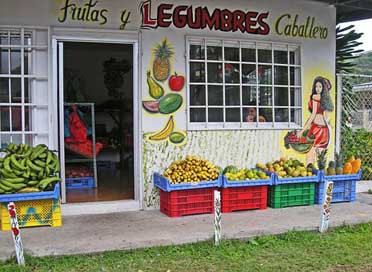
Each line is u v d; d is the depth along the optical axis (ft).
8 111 20.27
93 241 16.80
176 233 17.93
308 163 25.39
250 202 21.97
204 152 22.93
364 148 27.91
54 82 20.47
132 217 20.43
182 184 20.29
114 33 21.20
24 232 17.89
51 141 20.58
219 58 23.26
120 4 21.20
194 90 22.80
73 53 33.37
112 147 32.27
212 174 21.06
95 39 20.97
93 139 25.50
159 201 22.02
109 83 34.50
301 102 25.16
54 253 15.76
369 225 20.13
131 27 21.40
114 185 26.00
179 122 22.38
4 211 18.20
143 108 21.71
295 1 24.67
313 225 19.42
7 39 20.10
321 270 14.78
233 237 17.80
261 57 24.22
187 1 22.25
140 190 21.80
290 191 22.77
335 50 26.27
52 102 20.49
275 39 24.32
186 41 22.31
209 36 22.77
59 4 20.39
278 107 24.80
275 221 19.90
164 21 21.91
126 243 16.65
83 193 23.68
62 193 21.07
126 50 32.73
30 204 18.43
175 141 22.31
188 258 15.72
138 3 21.45
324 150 25.82
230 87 23.53
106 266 14.89
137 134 21.71
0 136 20.27
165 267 14.88
